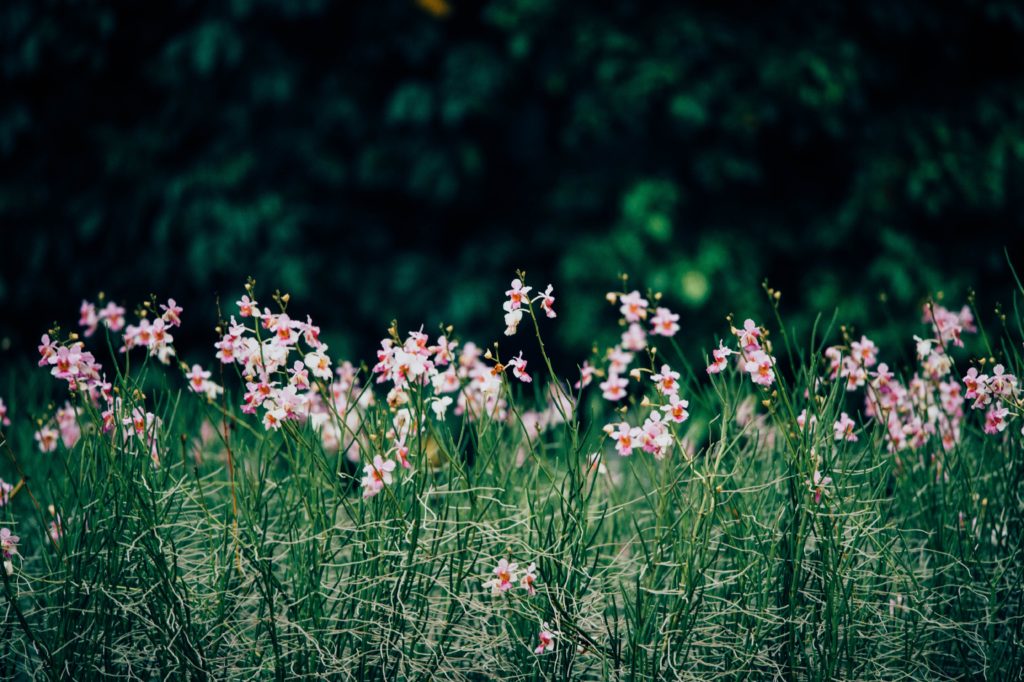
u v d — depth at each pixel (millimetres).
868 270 5660
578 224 6105
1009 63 5941
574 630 1967
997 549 2184
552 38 6004
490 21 5980
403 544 2016
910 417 2385
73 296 5957
